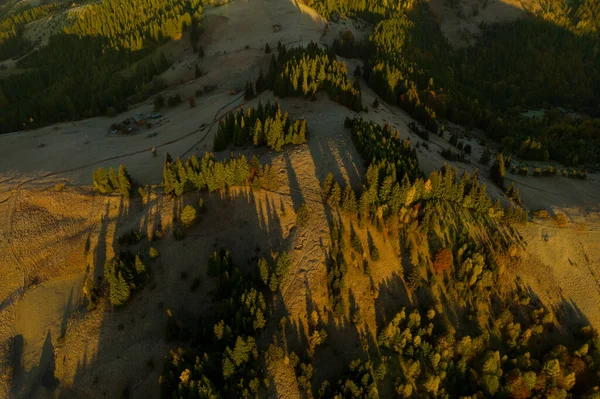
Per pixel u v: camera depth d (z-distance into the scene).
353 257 76.25
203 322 67.38
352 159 94.31
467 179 90.00
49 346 69.19
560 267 85.06
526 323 75.50
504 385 64.06
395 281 76.00
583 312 78.50
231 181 86.44
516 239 87.44
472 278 75.38
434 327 69.62
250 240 79.75
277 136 96.88
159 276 75.31
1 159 116.69
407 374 65.06
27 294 76.62
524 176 115.94
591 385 65.38
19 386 65.31
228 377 58.16
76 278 78.50
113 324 70.19
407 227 81.12
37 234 85.25
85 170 104.94
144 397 61.88
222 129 101.69
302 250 76.69
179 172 85.25
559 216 93.19
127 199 90.00
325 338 66.38
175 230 81.00
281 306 69.56
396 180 81.81
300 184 88.75
